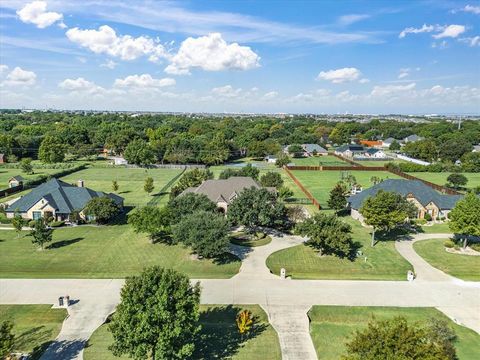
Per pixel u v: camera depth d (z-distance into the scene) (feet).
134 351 95.09
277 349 116.57
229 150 556.51
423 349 76.84
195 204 216.95
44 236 194.18
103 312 136.87
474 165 473.26
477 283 163.32
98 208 236.84
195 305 101.50
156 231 201.98
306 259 187.21
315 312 137.90
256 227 229.86
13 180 344.08
